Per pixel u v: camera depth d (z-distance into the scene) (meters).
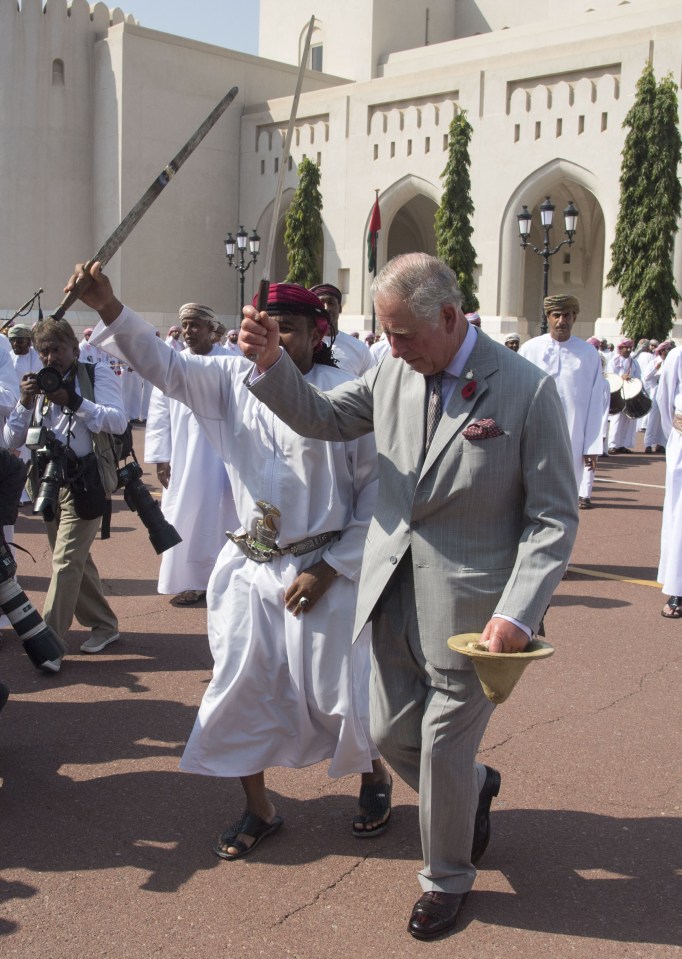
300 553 3.49
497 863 3.52
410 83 31.19
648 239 24.11
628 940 3.06
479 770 3.47
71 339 5.39
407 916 3.17
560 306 8.51
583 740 4.63
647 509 11.81
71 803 3.95
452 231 27.70
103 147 34.91
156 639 6.14
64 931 3.06
